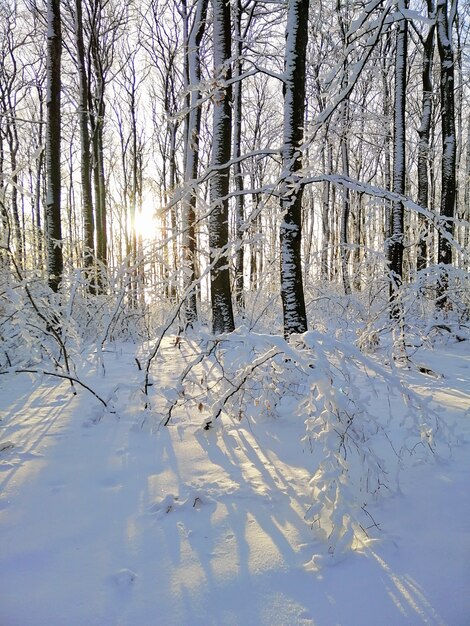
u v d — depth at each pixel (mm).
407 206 4555
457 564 2176
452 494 2842
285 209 5184
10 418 4543
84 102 12656
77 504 2828
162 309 10266
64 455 3580
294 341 3287
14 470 3316
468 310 8359
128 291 7723
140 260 5668
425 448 3566
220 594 2029
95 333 8992
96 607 1963
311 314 8516
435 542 2354
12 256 5023
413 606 1933
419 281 5535
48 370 6234
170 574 2162
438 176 23062
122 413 4656
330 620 1870
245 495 2881
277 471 3213
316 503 2396
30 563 2264
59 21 8289
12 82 20219
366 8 4566
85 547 2387
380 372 3049
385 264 6434
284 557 2271
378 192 4613
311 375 2738
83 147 12539
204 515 2668
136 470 3287
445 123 9945
